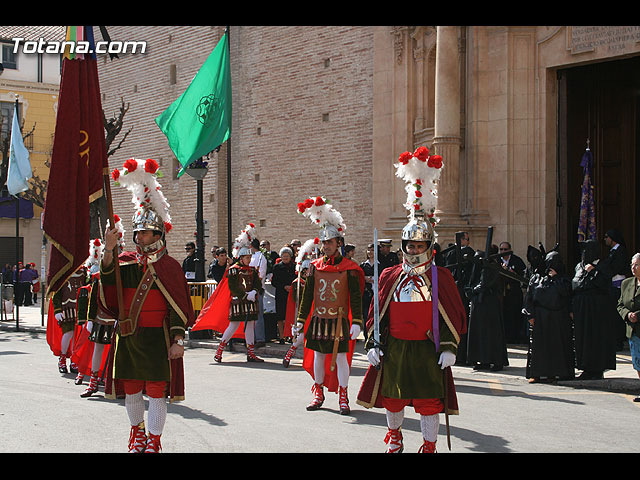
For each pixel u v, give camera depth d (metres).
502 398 9.08
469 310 11.68
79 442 6.75
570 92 18.42
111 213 6.09
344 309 8.33
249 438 6.91
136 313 5.76
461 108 17.14
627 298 9.29
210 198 24.83
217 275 15.91
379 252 14.85
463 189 17.08
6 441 6.79
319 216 8.61
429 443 5.71
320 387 8.37
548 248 16.11
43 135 40.66
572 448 6.57
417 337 5.59
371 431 7.20
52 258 6.14
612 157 18.00
